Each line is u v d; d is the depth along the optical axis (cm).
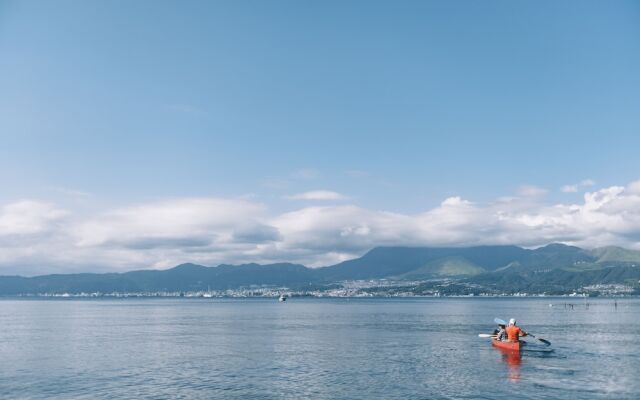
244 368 5550
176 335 9444
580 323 12444
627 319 14200
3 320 14912
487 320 14075
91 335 9488
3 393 4419
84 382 4834
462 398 4197
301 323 12988
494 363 5794
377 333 9731
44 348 7350
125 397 4269
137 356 6469
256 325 12275
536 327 11038
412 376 5069
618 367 5481
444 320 14162
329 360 6091
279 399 4191
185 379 4962
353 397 4247
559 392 4369
